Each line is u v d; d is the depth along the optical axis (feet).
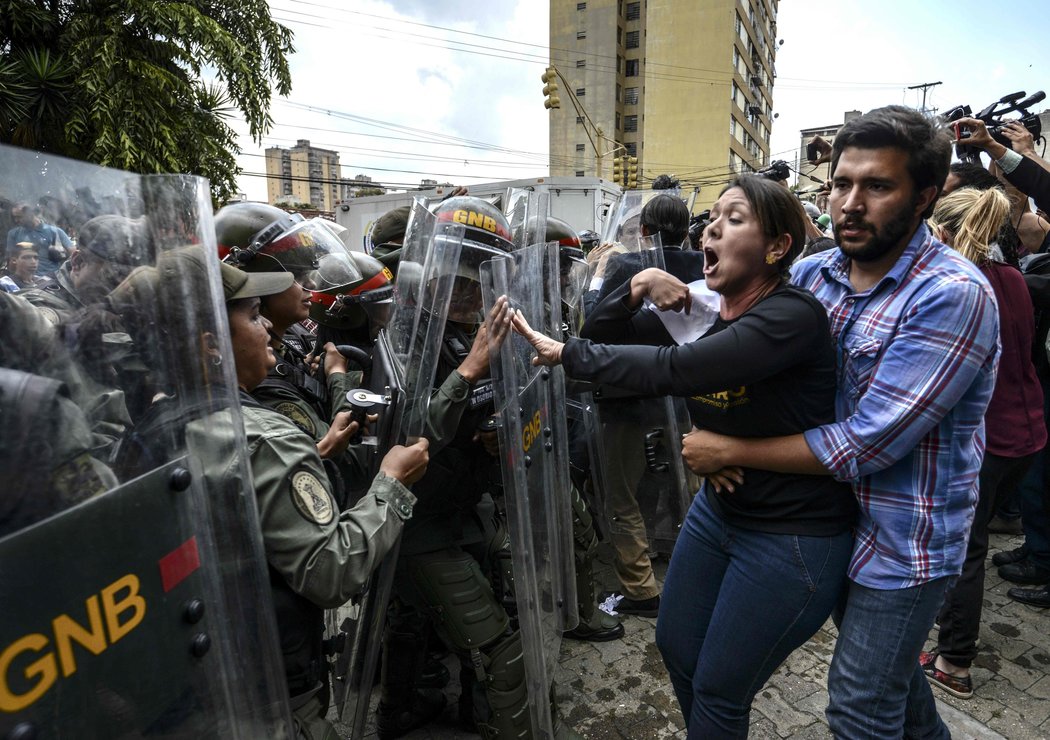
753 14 169.37
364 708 5.23
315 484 3.86
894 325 4.24
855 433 4.13
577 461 9.34
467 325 6.40
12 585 1.82
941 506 4.27
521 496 5.17
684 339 5.40
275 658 3.08
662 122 155.94
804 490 4.44
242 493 2.92
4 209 2.19
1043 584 9.46
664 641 5.38
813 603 4.49
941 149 4.05
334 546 3.76
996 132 8.80
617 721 7.05
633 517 9.17
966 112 9.45
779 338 4.13
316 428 5.24
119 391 2.38
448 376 5.57
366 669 5.17
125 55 26.48
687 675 5.31
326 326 7.13
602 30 161.07
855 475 4.17
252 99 31.09
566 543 6.72
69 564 2.01
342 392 6.11
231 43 29.12
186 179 2.69
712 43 149.28
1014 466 7.00
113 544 2.18
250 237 5.57
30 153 2.22
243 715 2.86
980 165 8.74
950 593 7.17
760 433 4.46
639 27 167.84
